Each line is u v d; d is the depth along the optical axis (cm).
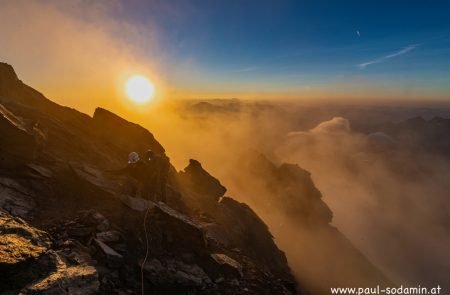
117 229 1173
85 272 841
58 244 955
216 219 2106
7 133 1304
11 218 969
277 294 1310
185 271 1143
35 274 770
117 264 978
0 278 717
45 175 1351
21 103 2050
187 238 1294
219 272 1267
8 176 1257
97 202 1330
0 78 2047
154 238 1227
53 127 1862
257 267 1495
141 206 1384
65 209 1223
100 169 1658
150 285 996
